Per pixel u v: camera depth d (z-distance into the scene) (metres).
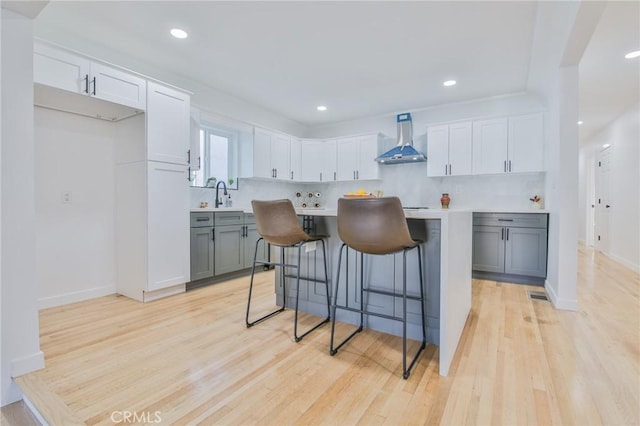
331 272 2.45
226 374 1.67
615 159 4.96
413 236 2.05
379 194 4.76
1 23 1.53
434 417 1.33
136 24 2.55
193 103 3.69
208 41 2.81
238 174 4.58
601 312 2.61
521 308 2.72
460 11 2.34
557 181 2.79
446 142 4.25
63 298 2.82
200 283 3.46
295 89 3.98
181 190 3.16
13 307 1.57
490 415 1.33
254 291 3.27
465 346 1.98
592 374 1.65
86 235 2.97
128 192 3.03
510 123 3.86
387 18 2.44
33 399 1.45
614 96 3.97
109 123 3.12
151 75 3.33
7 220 1.55
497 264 3.68
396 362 1.80
